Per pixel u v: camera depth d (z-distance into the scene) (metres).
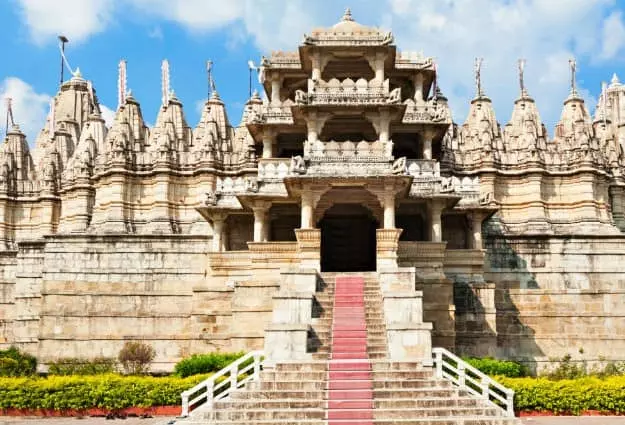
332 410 25.36
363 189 40.06
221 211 45.78
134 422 29.55
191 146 59.28
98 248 48.69
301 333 29.98
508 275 47.75
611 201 59.50
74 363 44.84
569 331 47.25
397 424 24.59
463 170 57.03
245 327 39.88
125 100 59.09
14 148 66.19
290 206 44.94
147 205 56.38
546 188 56.78
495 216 55.81
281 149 51.12
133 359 42.47
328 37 46.53
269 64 49.88
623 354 47.00
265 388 27.16
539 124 61.03
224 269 43.22
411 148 50.41
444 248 41.41
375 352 30.09
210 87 62.72
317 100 44.75
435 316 40.12
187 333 47.53
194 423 24.83
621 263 48.00
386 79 49.97
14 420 30.84
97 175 57.22
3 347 56.50
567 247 48.12
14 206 64.50
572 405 30.75
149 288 48.22
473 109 62.12
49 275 48.16
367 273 38.19
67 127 73.56
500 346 46.94
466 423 24.73
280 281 37.12
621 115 69.56
